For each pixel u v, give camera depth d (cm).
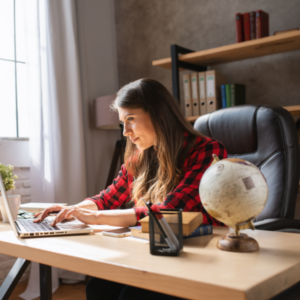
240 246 75
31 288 242
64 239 93
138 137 127
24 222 122
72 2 289
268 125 148
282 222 125
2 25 271
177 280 57
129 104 123
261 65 270
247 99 276
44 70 266
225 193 73
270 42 231
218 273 59
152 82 130
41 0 268
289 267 63
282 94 261
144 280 61
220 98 262
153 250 74
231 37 285
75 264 73
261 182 75
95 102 300
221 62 280
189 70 305
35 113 257
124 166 152
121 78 351
